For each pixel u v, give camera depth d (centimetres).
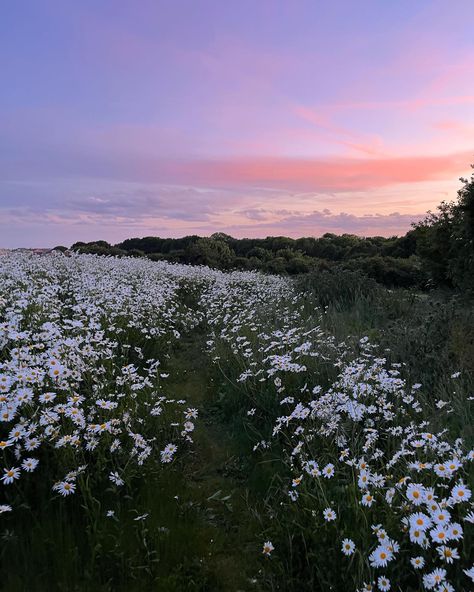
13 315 595
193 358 805
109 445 368
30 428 336
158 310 903
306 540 289
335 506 297
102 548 295
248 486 409
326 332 705
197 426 536
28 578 270
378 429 407
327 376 551
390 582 237
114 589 277
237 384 593
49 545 293
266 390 541
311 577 268
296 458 412
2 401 344
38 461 320
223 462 455
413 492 252
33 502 327
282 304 1058
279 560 292
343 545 250
